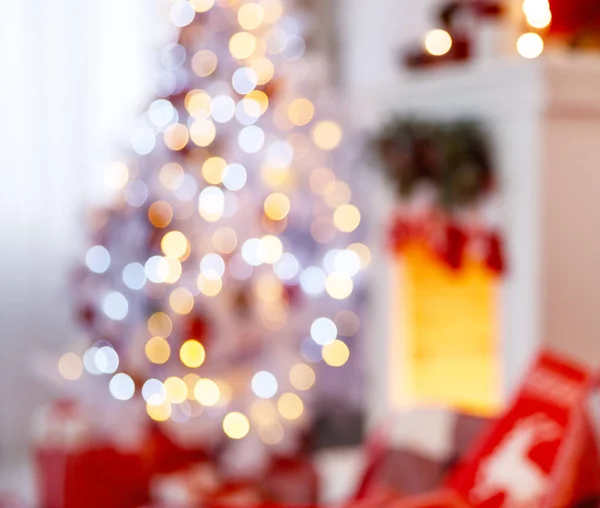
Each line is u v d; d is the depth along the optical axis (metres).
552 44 2.54
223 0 3.47
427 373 3.02
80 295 3.63
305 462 2.61
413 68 2.96
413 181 2.82
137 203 3.44
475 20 2.79
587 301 2.58
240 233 3.57
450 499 1.92
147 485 2.81
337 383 4.04
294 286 3.60
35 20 4.05
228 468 3.02
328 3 4.32
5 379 4.14
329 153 4.01
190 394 3.38
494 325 2.76
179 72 3.45
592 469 1.76
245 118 3.50
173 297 3.39
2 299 4.11
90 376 3.52
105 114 4.16
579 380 1.84
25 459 4.14
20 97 4.05
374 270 3.24
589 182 2.56
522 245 2.57
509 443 1.90
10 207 4.08
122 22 4.17
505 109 2.59
